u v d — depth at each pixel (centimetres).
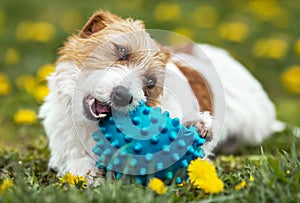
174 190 411
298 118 888
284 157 477
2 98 902
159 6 1432
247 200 388
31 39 1207
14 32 1282
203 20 1376
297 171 422
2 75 1033
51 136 552
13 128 754
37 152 631
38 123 743
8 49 1185
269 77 1160
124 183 437
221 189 404
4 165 559
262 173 415
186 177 441
